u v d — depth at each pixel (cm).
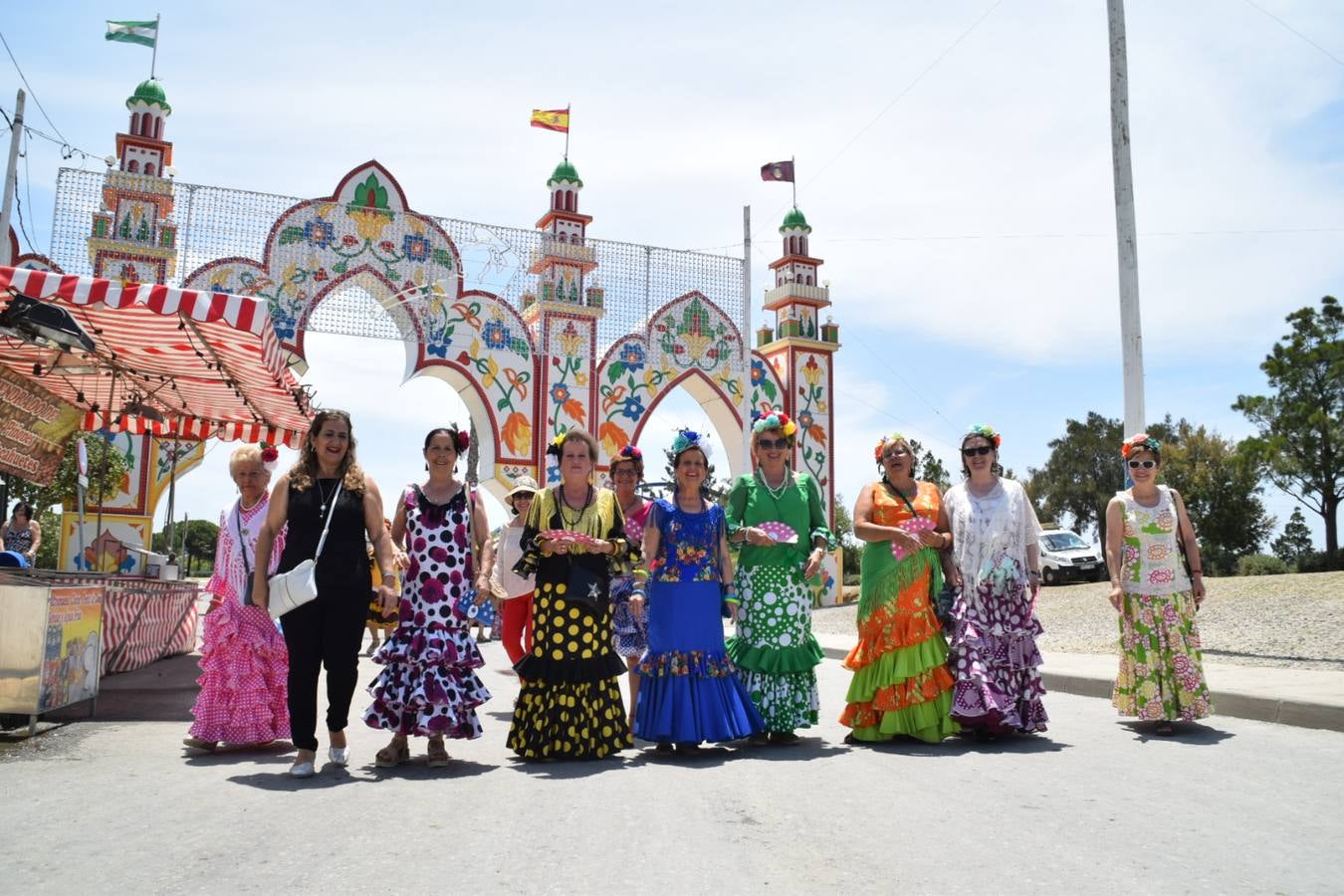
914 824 396
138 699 826
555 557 576
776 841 372
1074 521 4775
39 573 814
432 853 355
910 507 627
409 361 2052
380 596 514
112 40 1986
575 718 561
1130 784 468
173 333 875
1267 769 505
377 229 2027
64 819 402
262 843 367
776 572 620
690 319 2292
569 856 352
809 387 2445
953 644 619
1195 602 649
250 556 590
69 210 1808
